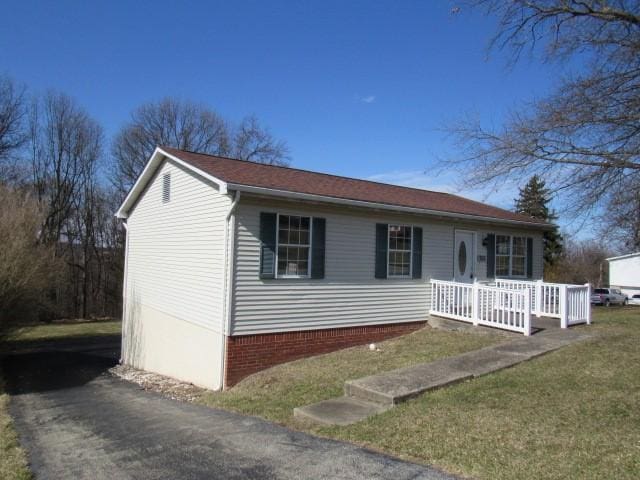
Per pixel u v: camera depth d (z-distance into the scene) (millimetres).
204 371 11008
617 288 48344
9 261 15523
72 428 7227
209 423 6848
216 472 4730
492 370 8148
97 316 35312
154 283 14148
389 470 4562
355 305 11961
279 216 10758
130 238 16156
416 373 8016
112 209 35812
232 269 10078
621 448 4809
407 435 5473
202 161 12195
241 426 6492
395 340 12164
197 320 11453
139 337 15195
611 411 5949
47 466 5266
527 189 14070
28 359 17859
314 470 4637
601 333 11367
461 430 5504
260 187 10023
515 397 6684
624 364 8258
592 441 5020
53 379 13609
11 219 15891
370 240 12297
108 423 7469
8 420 7691
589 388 6945
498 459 4680
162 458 5270
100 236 35438
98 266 35625
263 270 10453
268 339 10539
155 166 13961
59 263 18859
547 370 8055
